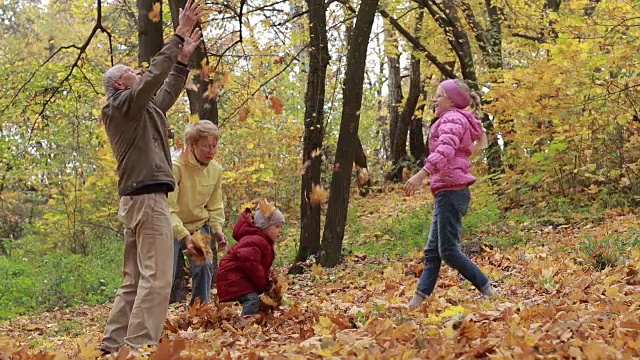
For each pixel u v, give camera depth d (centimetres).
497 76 1568
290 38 1314
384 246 1363
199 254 647
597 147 1345
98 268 1620
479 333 440
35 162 1738
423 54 1780
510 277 819
